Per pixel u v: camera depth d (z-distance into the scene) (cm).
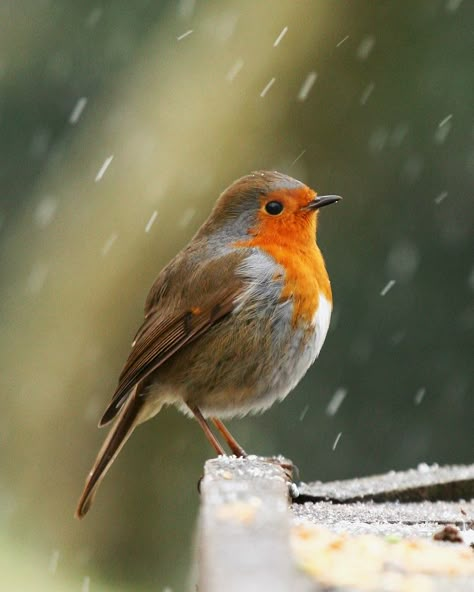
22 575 1294
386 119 1404
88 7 1805
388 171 1402
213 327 833
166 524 1348
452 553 506
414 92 1404
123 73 1731
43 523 1362
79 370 1395
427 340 1368
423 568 478
